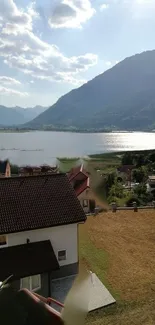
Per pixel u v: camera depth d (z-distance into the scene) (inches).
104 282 689.0
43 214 754.2
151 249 863.7
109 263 783.7
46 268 658.8
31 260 673.6
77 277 63.7
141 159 3848.4
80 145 6811.0
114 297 633.0
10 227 698.2
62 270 765.3
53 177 885.8
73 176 1660.9
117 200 1509.6
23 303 56.2
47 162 3373.5
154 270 746.8
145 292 649.0
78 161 2984.7
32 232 727.7
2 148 5487.2
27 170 2389.3
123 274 728.3
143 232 988.6
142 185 2369.6
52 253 705.6
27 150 5221.5
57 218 751.1
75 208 792.3
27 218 732.7
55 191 836.0
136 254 836.0
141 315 561.9
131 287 670.5
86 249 871.1
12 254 681.6
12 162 3233.3
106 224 1073.5
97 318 562.3
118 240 929.5
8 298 56.1
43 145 6432.1
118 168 3223.4
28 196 800.9
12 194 796.0
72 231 771.4
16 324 53.4
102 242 918.4
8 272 626.2
